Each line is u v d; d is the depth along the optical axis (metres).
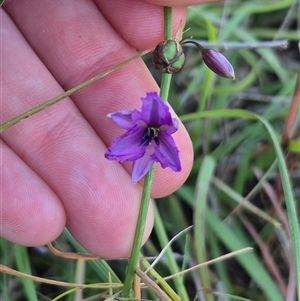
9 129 0.13
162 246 0.14
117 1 0.13
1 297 0.15
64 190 0.13
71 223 0.13
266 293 0.14
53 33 0.14
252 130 0.17
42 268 0.16
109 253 0.14
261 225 0.17
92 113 0.13
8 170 0.13
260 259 0.16
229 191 0.16
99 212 0.13
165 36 0.12
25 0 0.14
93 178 0.13
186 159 0.13
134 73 0.13
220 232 0.15
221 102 0.18
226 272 0.16
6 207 0.13
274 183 0.17
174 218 0.16
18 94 0.13
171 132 0.12
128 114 0.11
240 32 0.19
